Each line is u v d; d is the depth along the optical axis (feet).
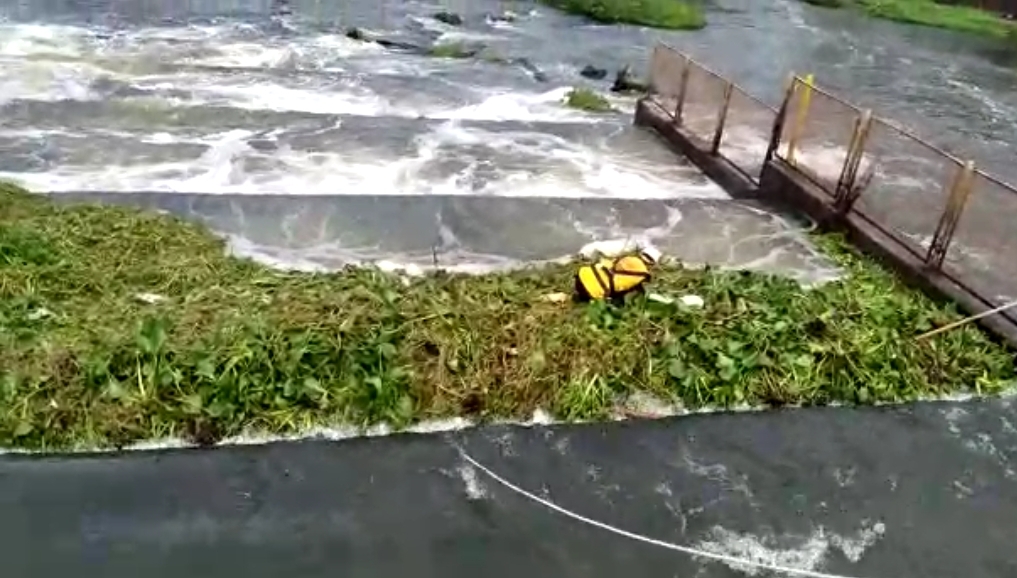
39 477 20.53
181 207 30.73
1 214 28.22
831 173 34.14
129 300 24.64
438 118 46.62
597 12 84.99
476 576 19.29
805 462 23.07
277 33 67.21
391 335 23.93
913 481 22.75
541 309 25.86
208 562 19.04
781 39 84.99
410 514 20.63
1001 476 23.15
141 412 21.62
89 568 18.66
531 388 23.65
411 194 34.19
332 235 30.04
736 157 40.09
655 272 28.37
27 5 67.87
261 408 22.27
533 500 21.27
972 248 28.37
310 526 20.11
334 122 43.32
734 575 19.79
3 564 18.52
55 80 49.06
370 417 22.62
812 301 27.58
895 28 95.96
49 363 21.95
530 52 70.03
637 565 19.85
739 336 25.67
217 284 25.67
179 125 41.45
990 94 69.41
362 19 75.10
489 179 38.29
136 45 59.57
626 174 40.24
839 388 25.03
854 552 20.61
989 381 25.79
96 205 29.84
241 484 20.95
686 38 81.51
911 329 26.91
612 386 24.12
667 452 22.97
